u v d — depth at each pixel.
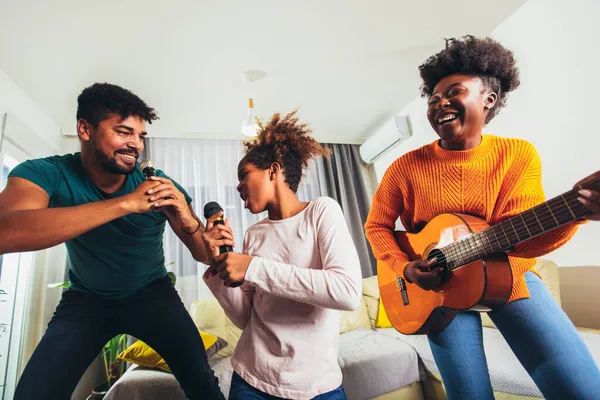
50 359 1.01
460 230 0.98
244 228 3.17
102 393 2.14
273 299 0.84
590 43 1.73
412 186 1.15
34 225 0.77
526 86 2.10
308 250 0.84
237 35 2.06
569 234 0.84
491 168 0.98
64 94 2.43
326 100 2.92
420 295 1.11
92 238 1.10
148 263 1.23
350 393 1.77
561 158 1.90
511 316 0.93
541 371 0.87
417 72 2.66
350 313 2.64
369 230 1.30
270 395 0.76
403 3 1.97
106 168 1.07
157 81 2.40
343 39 2.20
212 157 3.27
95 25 1.86
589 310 1.78
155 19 1.86
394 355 1.92
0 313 2.19
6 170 2.28
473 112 0.93
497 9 2.11
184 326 1.21
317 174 3.61
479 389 0.96
